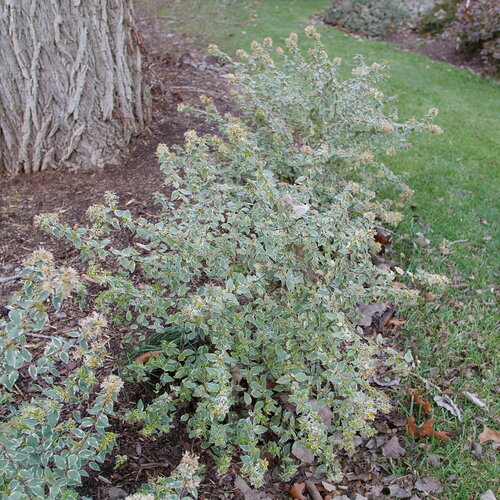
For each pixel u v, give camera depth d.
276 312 2.24
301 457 2.27
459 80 7.23
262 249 2.13
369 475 2.28
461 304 3.21
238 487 2.15
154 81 4.82
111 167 3.70
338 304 2.35
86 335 1.75
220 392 1.87
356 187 2.90
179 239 2.14
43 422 1.80
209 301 1.93
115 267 2.86
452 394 2.64
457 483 2.25
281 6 10.10
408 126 3.41
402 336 2.98
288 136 3.47
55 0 3.25
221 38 7.34
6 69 3.32
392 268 3.46
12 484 1.57
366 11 8.97
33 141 3.53
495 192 4.41
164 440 2.24
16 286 2.67
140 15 6.58
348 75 6.57
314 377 2.27
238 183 3.11
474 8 7.92
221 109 4.71
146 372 2.33
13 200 3.34
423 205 4.20
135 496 1.49
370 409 2.01
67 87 3.46
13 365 1.60
